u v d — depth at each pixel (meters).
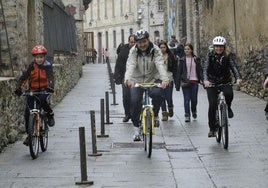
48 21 17.75
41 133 10.03
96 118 15.00
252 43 19.91
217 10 26.47
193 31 34.53
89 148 10.59
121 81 13.83
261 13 18.55
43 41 16.34
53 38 19.00
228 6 23.98
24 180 8.16
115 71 13.80
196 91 14.20
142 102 10.33
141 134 10.44
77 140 11.51
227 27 24.33
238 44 22.38
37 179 8.21
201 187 7.64
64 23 23.55
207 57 10.54
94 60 62.00
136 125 10.43
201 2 31.12
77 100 19.97
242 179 8.02
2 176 8.41
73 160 9.52
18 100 11.88
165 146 10.70
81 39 41.28
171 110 14.56
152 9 65.25
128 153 10.05
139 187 7.68
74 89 24.81
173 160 9.40
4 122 10.48
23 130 12.31
